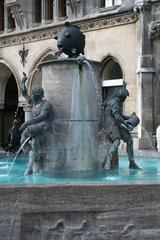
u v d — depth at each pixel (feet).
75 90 36.78
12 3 108.17
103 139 37.78
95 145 37.17
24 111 110.42
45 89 37.58
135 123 38.11
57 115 36.58
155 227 25.38
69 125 36.37
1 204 24.04
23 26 109.29
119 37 92.63
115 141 37.83
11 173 37.70
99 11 95.66
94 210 24.79
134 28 90.22
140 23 85.61
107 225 24.91
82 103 36.88
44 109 35.32
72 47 38.34
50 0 106.42
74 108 36.58
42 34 105.50
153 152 54.54
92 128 37.17
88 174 36.11
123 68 92.17
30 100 37.88
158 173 37.09
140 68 85.15
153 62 85.20
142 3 84.17
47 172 35.88
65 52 38.65
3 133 123.34
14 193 24.18
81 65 37.04
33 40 107.34
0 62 114.52
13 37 111.34
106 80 95.91
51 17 106.32
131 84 90.48
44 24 105.19
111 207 24.91
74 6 98.68
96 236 24.86
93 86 37.68
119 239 24.99
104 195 24.86
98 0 96.22
